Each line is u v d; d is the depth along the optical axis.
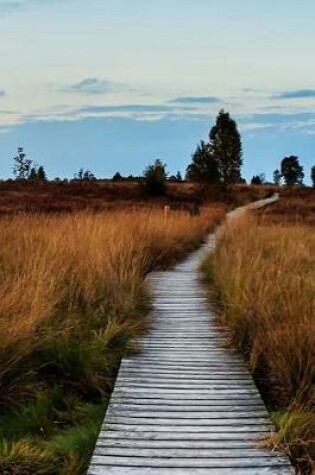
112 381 6.42
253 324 7.20
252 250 12.30
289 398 5.73
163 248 14.68
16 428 5.37
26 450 4.73
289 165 106.56
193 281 12.30
